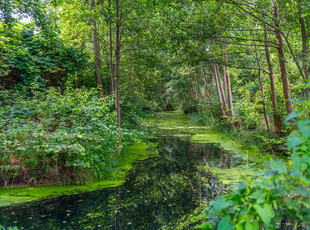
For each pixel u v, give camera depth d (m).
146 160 7.07
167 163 6.71
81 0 6.85
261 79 10.20
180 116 24.84
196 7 7.50
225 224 1.04
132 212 3.72
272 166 1.15
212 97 17.14
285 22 6.95
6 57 7.02
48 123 5.19
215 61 8.66
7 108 5.72
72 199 4.16
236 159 6.96
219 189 4.65
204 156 7.49
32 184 4.66
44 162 4.75
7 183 4.56
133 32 7.91
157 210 3.79
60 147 4.41
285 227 2.99
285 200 1.13
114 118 6.29
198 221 3.42
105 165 5.53
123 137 6.77
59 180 4.81
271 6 6.52
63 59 8.73
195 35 7.57
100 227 3.25
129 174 5.71
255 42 9.91
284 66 7.27
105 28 10.34
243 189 1.19
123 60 9.55
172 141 10.30
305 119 1.19
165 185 4.93
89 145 5.01
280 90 9.78
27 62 7.51
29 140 4.57
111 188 4.75
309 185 1.14
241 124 11.17
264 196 1.07
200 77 19.95
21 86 7.36
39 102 5.96
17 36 7.51
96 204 3.98
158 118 21.25
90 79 9.70
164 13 7.51
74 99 6.36
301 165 1.12
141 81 10.52
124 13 7.05
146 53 8.70
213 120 14.65
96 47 9.40
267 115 9.71
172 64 9.09
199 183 5.04
